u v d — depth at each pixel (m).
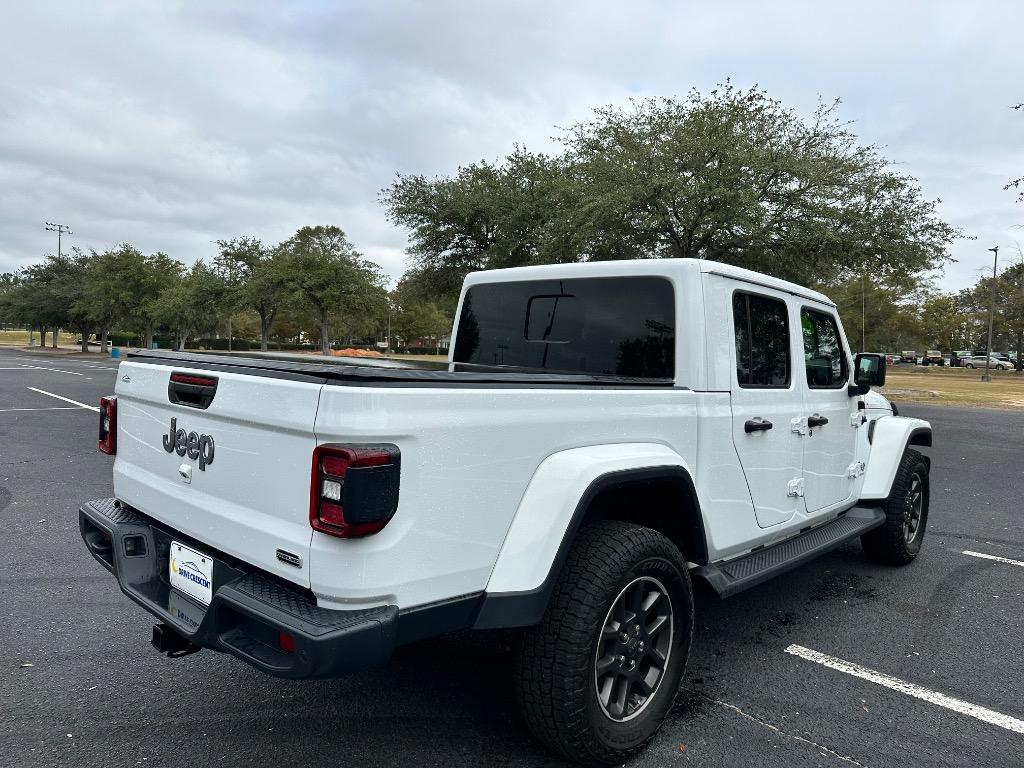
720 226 14.19
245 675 3.33
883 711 3.13
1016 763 2.74
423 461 2.12
